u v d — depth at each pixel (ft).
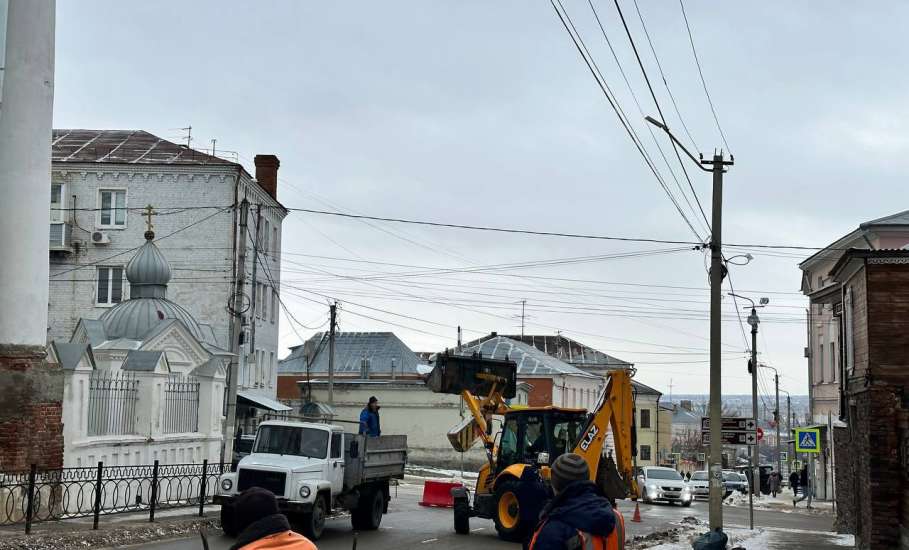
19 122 69.15
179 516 73.20
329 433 71.51
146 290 120.88
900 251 69.82
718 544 60.23
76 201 156.76
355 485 74.54
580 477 22.77
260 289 171.83
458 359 83.35
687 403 579.48
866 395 70.08
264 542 17.93
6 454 66.59
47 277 70.69
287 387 255.70
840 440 93.20
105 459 77.10
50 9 70.74
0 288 68.23
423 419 206.90
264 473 67.36
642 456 362.12
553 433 76.54
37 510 63.57
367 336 261.03
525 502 43.50
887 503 67.46
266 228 175.94
